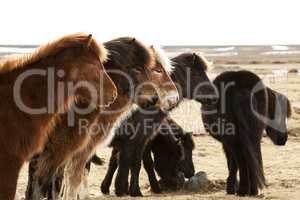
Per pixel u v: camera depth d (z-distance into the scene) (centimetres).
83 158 1166
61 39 879
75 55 877
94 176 1656
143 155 1495
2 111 827
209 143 2152
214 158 1920
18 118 834
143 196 1395
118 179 1391
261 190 1402
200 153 1980
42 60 868
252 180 1355
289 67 7025
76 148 1100
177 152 1573
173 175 1578
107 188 1441
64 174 1164
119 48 1217
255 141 1378
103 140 1205
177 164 1579
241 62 8819
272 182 1553
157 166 1586
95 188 1512
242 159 1373
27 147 840
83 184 1302
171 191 1555
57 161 1092
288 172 1702
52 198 1141
